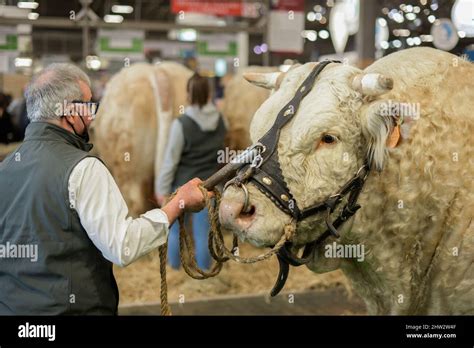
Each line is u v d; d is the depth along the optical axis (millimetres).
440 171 2113
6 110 5969
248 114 5566
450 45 5254
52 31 8188
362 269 2293
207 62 6539
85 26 5945
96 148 5465
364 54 5828
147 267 4801
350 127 1948
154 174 5176
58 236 1838
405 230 2141
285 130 1951
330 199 1960
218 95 6730
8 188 1887
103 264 1943
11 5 5945
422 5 6012
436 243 2191
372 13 5812
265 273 4715
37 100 1915
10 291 1883
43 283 1853
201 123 4223
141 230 1870
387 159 2031
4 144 5965
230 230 1939
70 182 1811
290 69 2146
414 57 2234
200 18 6570
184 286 4391
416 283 2254
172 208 1969
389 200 2102
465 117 2145
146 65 5371
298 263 2068
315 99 1955
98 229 1811
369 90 1929
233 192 1890
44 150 1873
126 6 9500
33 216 1834
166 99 5066
